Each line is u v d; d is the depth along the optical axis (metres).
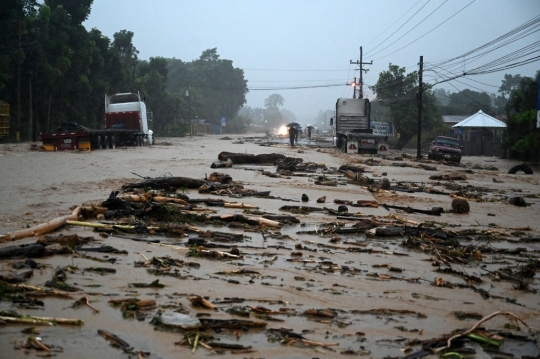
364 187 18.33
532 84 41.84
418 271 7.99
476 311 6.23
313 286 6.86
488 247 10.04
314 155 34.56
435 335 5.38
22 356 4.37
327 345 4.95
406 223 11.91
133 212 10.71
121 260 7.60
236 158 25.33
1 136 40.88
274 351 4.76
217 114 120.75
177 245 8.74
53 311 5.39
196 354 4.61
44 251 7.51
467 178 25.83
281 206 13.45
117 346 4.67
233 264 7.75
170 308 5.64
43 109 47.78
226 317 5.50
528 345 5.19
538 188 22.25
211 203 12.84
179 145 45.00
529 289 7.34
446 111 80.06
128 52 70.25
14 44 41.91
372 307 6.16
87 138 31.88
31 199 12.67
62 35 45.12
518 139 42.38
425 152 53.03
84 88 49.94
